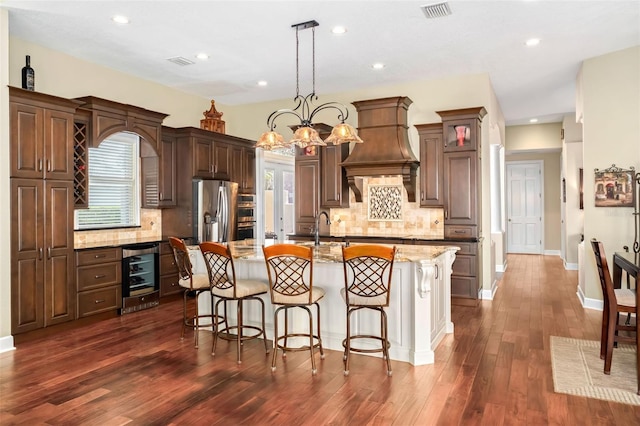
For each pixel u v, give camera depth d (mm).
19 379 3355
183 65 5754
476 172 5879
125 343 4234
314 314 4098
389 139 6168
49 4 3980
